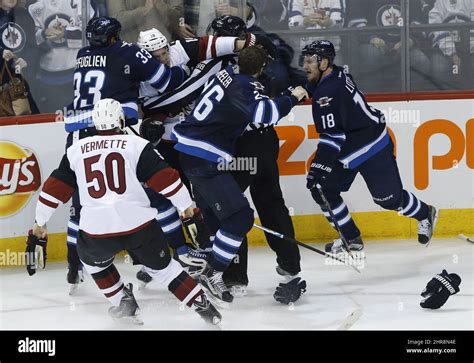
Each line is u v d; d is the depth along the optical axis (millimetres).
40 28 16000
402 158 15891
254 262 15000
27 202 15234
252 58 11984
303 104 15664
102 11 16016
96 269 11367
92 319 12242
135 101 13031
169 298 13125
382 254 15172
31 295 13578
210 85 12211
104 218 10781
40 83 16203
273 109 11828
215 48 13500
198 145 12125
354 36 16266
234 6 16125
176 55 13492
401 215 16016
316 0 16141
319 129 13508
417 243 15781
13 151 15047
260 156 13000
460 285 13227
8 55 16000
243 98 11852
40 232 11352
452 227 16094
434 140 15875
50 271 14992
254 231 16062
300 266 13766
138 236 10844
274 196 13203
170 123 13805
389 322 11555
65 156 11055
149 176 10773
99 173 10781
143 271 13453
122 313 11602
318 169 13492
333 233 16031
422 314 11883
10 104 16156
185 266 13680
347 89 13453
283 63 16297
